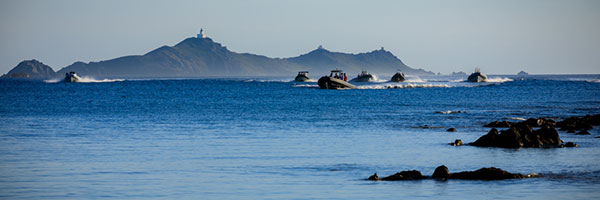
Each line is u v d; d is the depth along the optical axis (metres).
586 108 82.81
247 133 50.75
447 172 28.73
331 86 166.38
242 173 31.03
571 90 150.00
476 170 28.73
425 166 32.84
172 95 138.88
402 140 44.88
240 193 26.09
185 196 25.61
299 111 79.50
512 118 62.47
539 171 30.44
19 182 28.66
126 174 30.88
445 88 171.38
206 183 28.36
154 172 31.44
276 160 35.44
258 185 27.78
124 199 25.11
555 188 26.02
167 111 81.12
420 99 111.81
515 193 25.16
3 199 25.06
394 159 35.44
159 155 37.66
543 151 37.75
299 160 35.41
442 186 26.69
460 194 25.11
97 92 160.00
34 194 26.05
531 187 26.27
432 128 53.81
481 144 40.84
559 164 32.66
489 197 24.52
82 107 91.44
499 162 33.62
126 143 43.88
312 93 143.38
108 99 119.75
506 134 40.34
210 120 64.88
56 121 63.84
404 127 55.19
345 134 49.50
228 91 162.62
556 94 128.88
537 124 53.03
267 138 46.88
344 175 30.22
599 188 26.02
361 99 113.12
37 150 39.97
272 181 28.73
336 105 93.50
